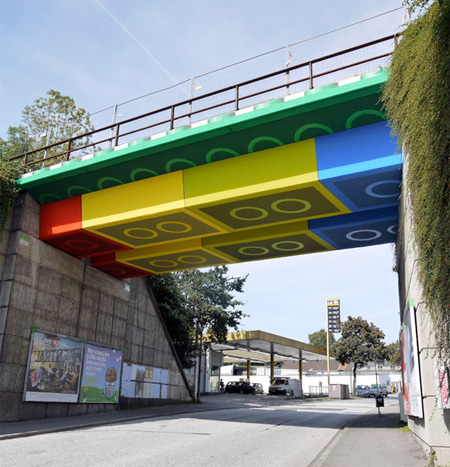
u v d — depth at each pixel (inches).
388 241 735.7
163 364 1117.1
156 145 593.6
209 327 1434.5
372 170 506.9
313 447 498.6
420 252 275.6
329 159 533.3
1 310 690.8
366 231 689.6
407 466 367.9
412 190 282.5
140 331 1034.1
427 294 275.0
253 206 615.8
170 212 642.8
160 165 634.8
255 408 1140.5
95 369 855.1
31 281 734.5
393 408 1279.5
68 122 1571.1
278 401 1585.9
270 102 520.1
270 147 570.9
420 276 279.9
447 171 229.3
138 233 730.8
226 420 776.3
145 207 657.6
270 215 645.9
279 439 555.8
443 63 227.5
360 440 538.6
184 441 514.0
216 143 577.6
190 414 882.1
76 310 829.2
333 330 2252.7
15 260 709.3
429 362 374.9
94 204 711.7
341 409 1198.9
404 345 560.7
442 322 261.4
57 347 768.9
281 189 559.5
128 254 850.1
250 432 616.4
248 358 2576.3
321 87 494.6
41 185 727.1
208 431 614.9
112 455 416.8
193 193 618.8
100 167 658.8
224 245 773.3
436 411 365.1
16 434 529.3
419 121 247.6
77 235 743.7
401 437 555.2
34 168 1069.8
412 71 259.6
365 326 2269.9
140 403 1000.9
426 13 247.3
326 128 531.2
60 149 1515.7
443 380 329.7
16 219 733.3
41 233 759.1
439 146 232.4
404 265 547.8
